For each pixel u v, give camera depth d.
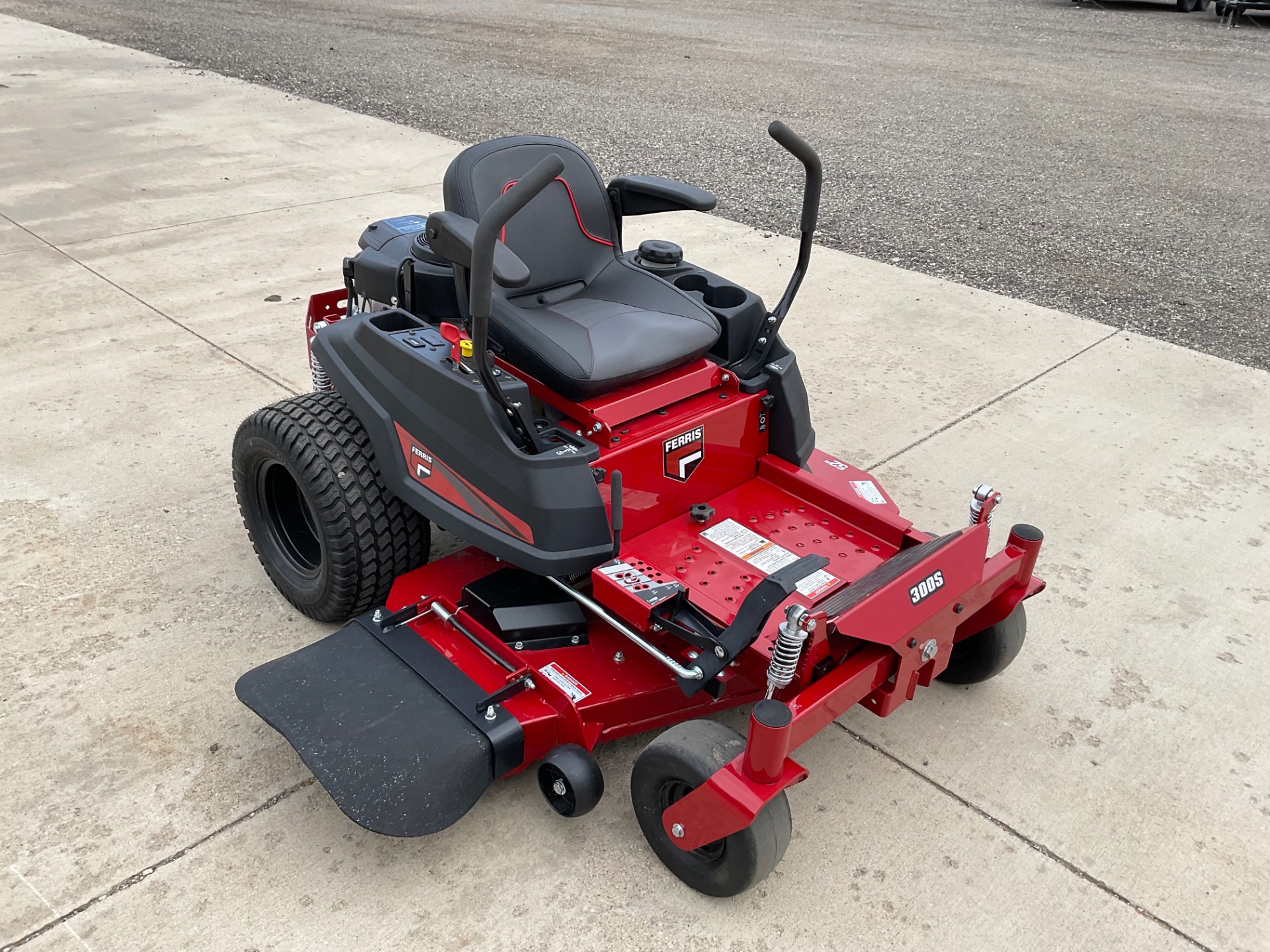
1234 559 3.69
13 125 8.82
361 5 16.69
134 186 7.31
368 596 3.02
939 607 2.47
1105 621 3.36
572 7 17.00
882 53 13.66
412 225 3.50
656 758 2.28
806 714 2.18
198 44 12.95
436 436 2.69
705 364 3.05
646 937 2.28
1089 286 6.23
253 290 5.60
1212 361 5.24
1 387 4.45
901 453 4.28
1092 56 13.64
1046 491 4.05
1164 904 2.43
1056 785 2.75
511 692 2.52
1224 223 7.46
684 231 6.83
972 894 2.43
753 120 9.98
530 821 2.56
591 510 2.61
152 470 3.90
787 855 2.51
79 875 2.35
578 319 2.95
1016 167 8.77
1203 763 2.84
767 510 3.04
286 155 8.17
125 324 5.12
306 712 2.47
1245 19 17.22
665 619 2.52
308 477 2.85
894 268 6.36
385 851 2.45
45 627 3.08
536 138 3.18
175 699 2.86
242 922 2.26
